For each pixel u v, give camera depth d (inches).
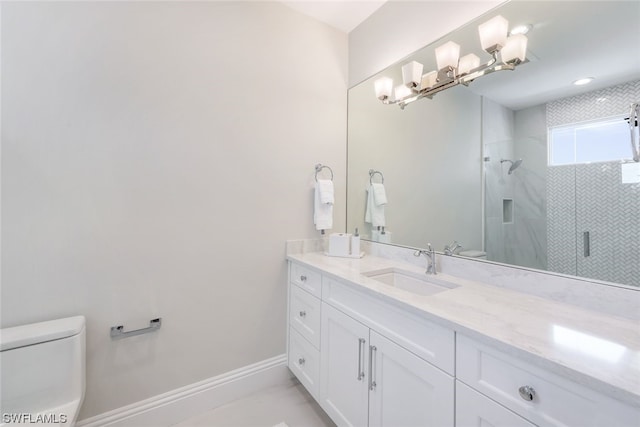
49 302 46.8
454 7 56.7
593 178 38.8
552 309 37.7
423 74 63.2
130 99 53.4
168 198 57.4
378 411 44.5
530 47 45.1
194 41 60.1
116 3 52.1
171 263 57.9
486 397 30.0
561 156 42.0
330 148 81.4
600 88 38.2
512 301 40.7
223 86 63.6
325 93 80.1
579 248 39.8
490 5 50.7
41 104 45.9
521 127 46.5
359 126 80.7
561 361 24.6
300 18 75.5
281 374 72.4
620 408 21.8
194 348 60.7
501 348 28.2
